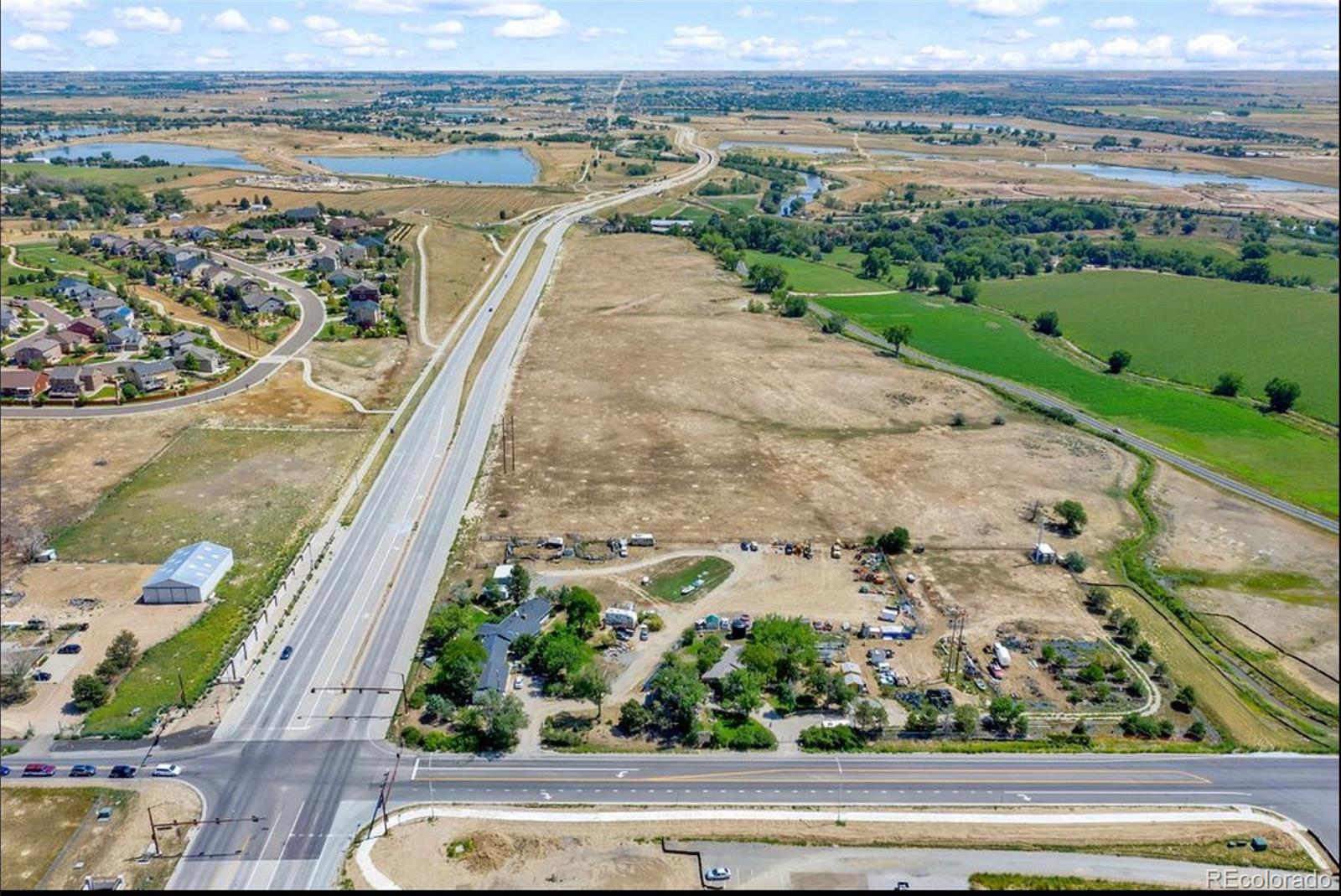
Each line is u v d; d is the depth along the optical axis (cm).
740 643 9056
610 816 6925
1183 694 8462
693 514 11606
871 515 11706
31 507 11381
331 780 7244
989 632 9406
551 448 13512
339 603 9619
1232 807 7162
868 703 7938
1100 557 10944
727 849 6594
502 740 7644
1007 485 12662
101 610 9369
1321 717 8388
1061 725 8125
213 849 6556
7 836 6644
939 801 7156
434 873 6344
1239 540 11431
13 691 8031
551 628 9238
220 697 8162
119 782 7169
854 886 6272
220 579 9981
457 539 10925
